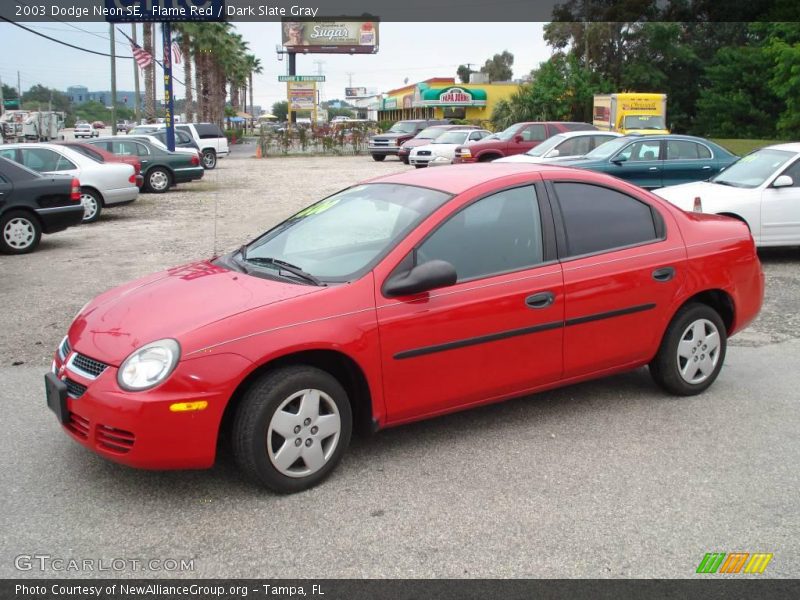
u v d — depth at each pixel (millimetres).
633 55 54688
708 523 3545
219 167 31594
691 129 54781
